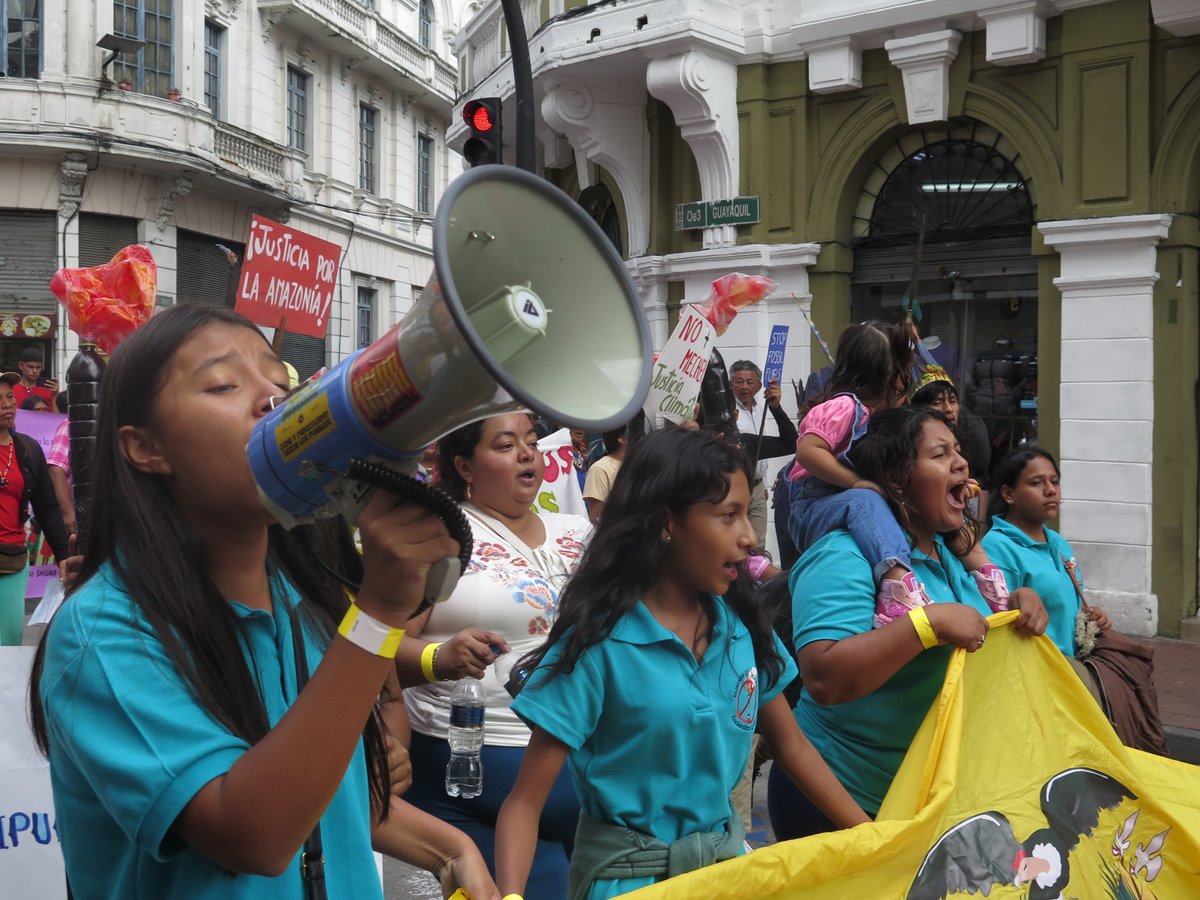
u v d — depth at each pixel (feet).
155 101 66.90
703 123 35.06
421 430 3.99
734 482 7.62
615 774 7.57
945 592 9.77
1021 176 31.81
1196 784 9.69
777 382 25.20
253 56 78.18
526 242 4.28
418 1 102.22
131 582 4.62
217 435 4.64
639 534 7.60
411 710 10.36
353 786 5.38
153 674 4.48
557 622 7.72
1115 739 9.29
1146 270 28.66
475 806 10.09
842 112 34.14
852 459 10.10
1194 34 27.96
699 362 18.85
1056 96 30.35
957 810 8.60
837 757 9.46
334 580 5.58
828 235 34.42
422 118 102.89
